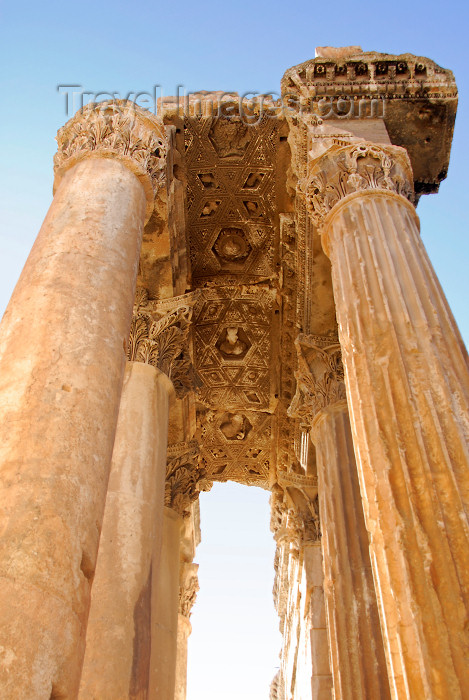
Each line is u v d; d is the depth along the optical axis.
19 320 6.54
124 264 7.83
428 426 6.32
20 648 4.08
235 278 15.29
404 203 9.28
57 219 8.09
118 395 6.48
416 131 11.39
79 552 4.96
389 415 6.59
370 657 8.92
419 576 5.38
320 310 13.18
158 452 10.41
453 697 4.64
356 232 8.80
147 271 12.70
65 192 8.73
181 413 14.88
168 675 11.13
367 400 6.87
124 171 9.37
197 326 15.91
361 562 9.70
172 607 12.30
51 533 4.79
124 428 10.30
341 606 9.52
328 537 10.32
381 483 6.14
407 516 5.79
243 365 16.53
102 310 6.92
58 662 4.27
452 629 4.98
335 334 13.03
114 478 9.57
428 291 7.76
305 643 15.44
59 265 7.22
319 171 10.12
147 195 9.70
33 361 6.03
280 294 14.73
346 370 7.49
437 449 6.11
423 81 11.36
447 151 11.54
